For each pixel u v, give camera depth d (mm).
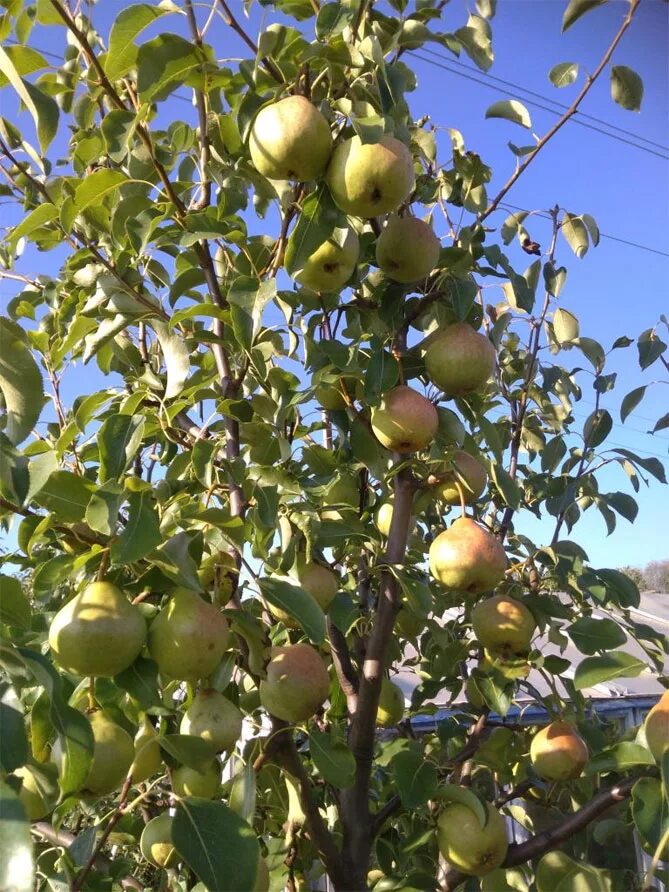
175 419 924
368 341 888
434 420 816
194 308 696
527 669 940
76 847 608
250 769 627
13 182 910
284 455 741
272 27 732
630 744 742
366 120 646
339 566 1124
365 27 798
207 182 815
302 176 693
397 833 1035
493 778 1235
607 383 1209
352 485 995
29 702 647
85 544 615
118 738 579
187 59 712
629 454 1146
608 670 813
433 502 1150
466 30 837
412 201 906
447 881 908
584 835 1041
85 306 827
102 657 540
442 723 1116
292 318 938
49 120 685
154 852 691
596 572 1025
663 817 644
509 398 1277
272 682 688
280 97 710
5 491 577
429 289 894
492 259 914
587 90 887
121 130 731
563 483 1166
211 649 576
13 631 678
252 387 865
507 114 948
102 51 917
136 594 601
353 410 863
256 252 849
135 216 800
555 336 1302
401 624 1066
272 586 642
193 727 626
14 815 386
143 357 978
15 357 575
